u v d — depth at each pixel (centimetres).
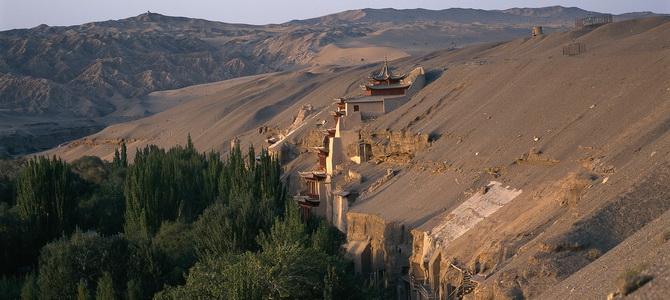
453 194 8375
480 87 11088
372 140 11481
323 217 11556
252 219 7762
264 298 5853
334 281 6072
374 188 10238
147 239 7412
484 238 6581
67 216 9988
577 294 3700
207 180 11381
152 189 9719
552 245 4791
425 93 12319
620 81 8469
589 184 5766
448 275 6369
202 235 7919
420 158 10125
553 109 8794
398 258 8331
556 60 10425
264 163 9881
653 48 10912
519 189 7294
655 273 2980
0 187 12744
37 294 7125
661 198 4847
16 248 9375
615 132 7212
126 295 6575
